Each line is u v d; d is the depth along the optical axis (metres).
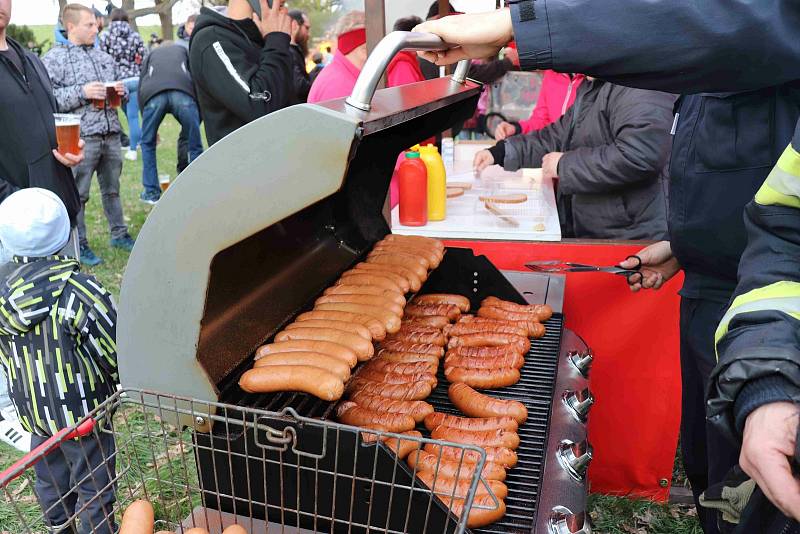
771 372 1.06
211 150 1.25
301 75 6.25
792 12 1.29
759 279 1.19
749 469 1.07
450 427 1.67
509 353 2.02
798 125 1.16
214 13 3.64
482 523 1.38
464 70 2.08
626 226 3.59
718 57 1.33
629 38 1.33
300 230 2.18
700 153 1.81
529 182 3.99
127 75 9.85
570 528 1.36
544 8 1.34
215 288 1.66
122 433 3.27
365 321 1.80
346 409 1.69
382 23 2.55
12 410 3.11
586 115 3.66
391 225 3.11
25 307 2.17
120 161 6.20
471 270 2.47
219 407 1.47
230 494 1.51
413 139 2.37
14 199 2.27
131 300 1.40
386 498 1.37
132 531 1.34
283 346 1.66
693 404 2.27
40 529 2.69
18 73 3.49
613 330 2.89
